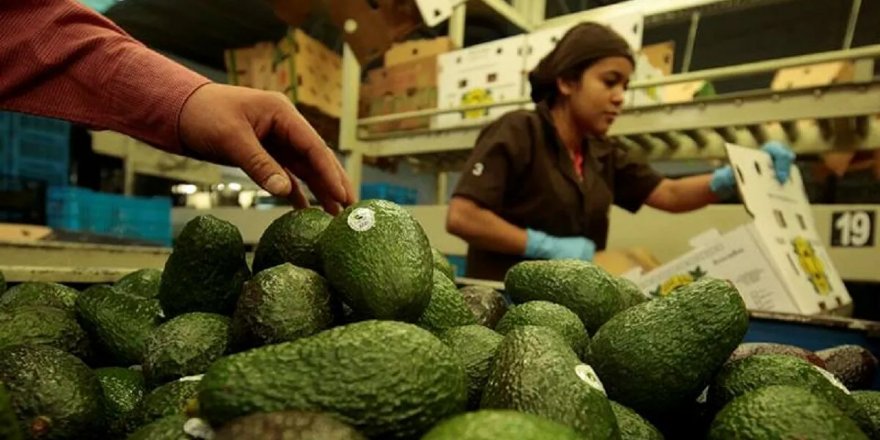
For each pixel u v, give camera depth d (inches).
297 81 140.2
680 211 107.7
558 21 127.2
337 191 44.9
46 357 27.8
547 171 90.3
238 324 29.6
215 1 165.0
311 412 20.1
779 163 79.4
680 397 29.2
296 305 29.2
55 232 119.0
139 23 181.8
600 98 88.6
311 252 35.2
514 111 94.1
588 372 25.8
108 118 41.1
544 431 19.0
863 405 30.7
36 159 199.9
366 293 29.8
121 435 26.8
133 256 101.4
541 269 42.8
